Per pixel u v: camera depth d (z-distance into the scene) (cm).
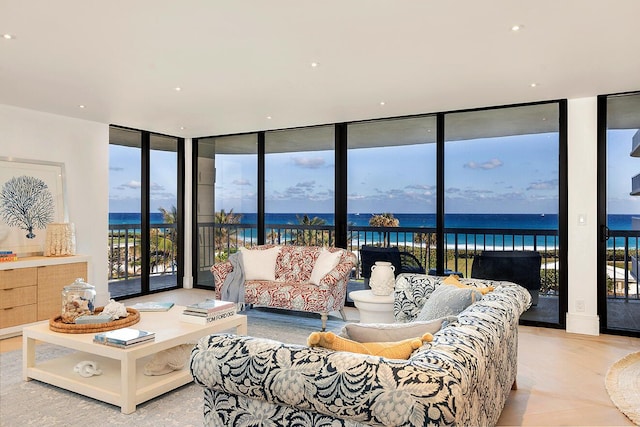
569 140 437
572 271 434
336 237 557
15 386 286
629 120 423
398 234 527
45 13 245
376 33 273
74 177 511
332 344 146
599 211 430
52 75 353
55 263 442
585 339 407
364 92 407
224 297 471
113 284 579
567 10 242
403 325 177
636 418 247
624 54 309
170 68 338
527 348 378
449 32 272
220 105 454
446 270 502
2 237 443
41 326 303
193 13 246
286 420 141
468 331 165
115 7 238
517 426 238
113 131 575
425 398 116
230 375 144
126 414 247
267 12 245
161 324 308
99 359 318
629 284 425
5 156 448
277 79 366
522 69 342
